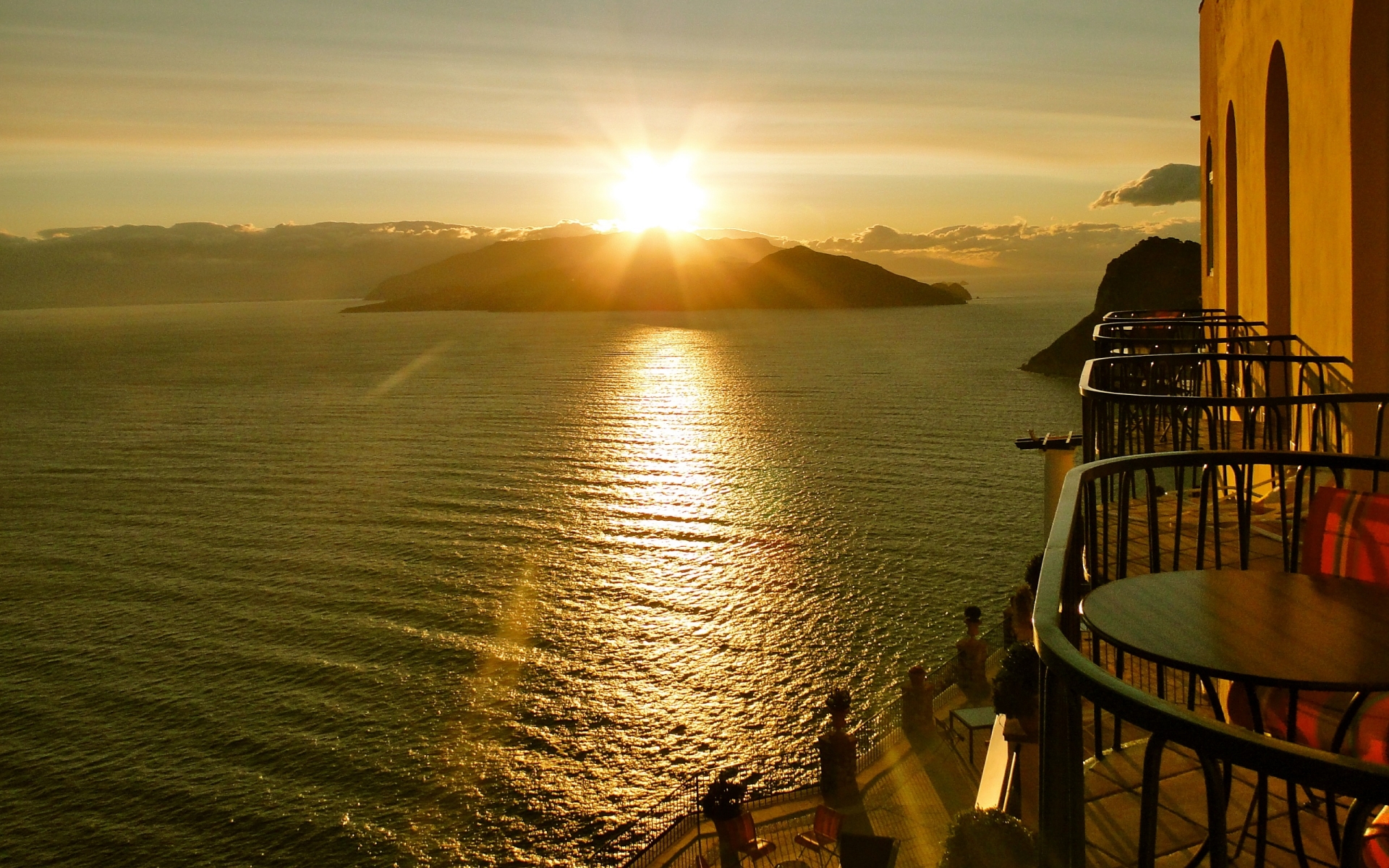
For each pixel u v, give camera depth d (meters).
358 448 78.12
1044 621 1.86
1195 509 7.68
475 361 162.88
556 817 26.11
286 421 95.00
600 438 78.50
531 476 64.75
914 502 51.91
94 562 48.44
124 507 60.00
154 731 30.52
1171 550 6.46
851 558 43.75
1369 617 2.37
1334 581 2.63
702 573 43.47
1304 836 3.19
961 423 77.06
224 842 25.08
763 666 34.03
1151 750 1.62
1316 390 7.82
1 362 184.00
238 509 58.44
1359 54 6.73
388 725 30.59
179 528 54.56
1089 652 5.40
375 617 39.66
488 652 35.94
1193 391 10.09
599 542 48.78
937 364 130.75
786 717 30.72
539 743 29.61
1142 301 100.31
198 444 82.88
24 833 25.39
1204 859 3.11
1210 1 15.34
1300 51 8.24
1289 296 9.61
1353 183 6.84
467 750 29.12
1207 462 3.09
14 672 35.06
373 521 54.47
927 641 34.88
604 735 29.94
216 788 27.31
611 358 161.25
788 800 21.17
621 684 33.12
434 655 35.78
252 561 47.75
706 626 37.62
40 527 55.69
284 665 35.09
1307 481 7.80
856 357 147.50
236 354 195.12
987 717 21.11
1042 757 2.08
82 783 27.66
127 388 131.12
